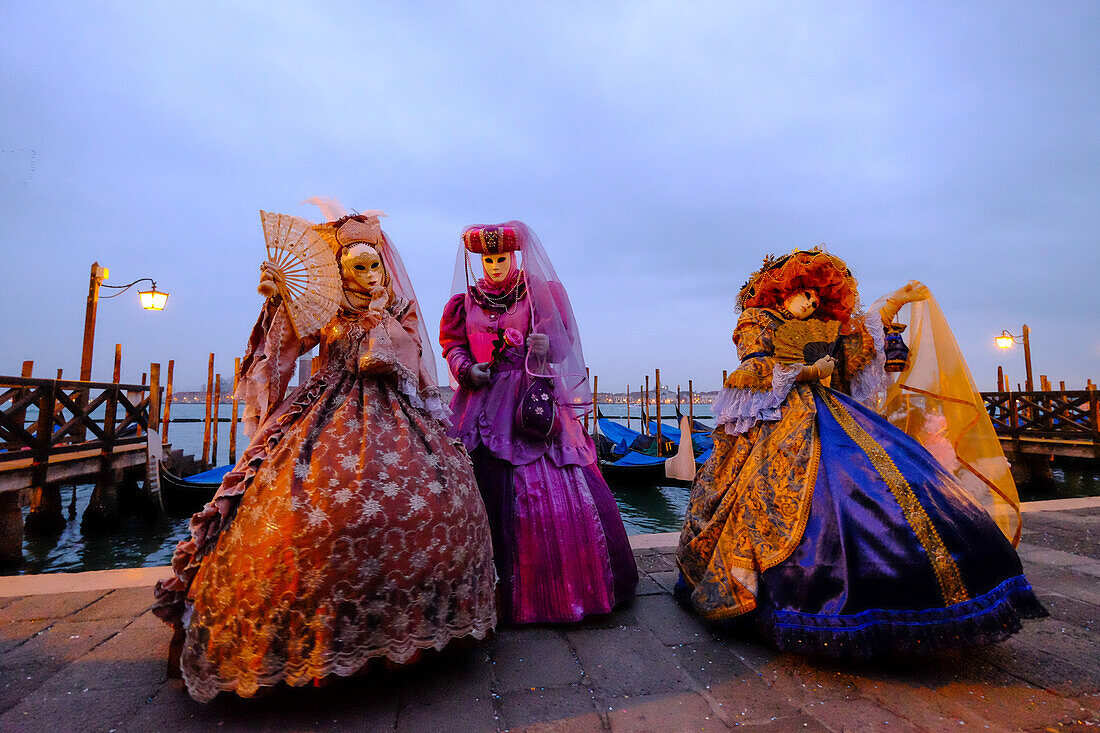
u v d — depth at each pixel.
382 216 2.52
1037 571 3.22
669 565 3.42
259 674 1.63
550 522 2.54
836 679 1.96
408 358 2.17
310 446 1.87
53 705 1.76
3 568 8.76
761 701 1.81
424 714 1.73
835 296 2.73
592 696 1.85
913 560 1.92
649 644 2.27
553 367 2.85
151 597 2.76
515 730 1.65
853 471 2.14
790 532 2.13
